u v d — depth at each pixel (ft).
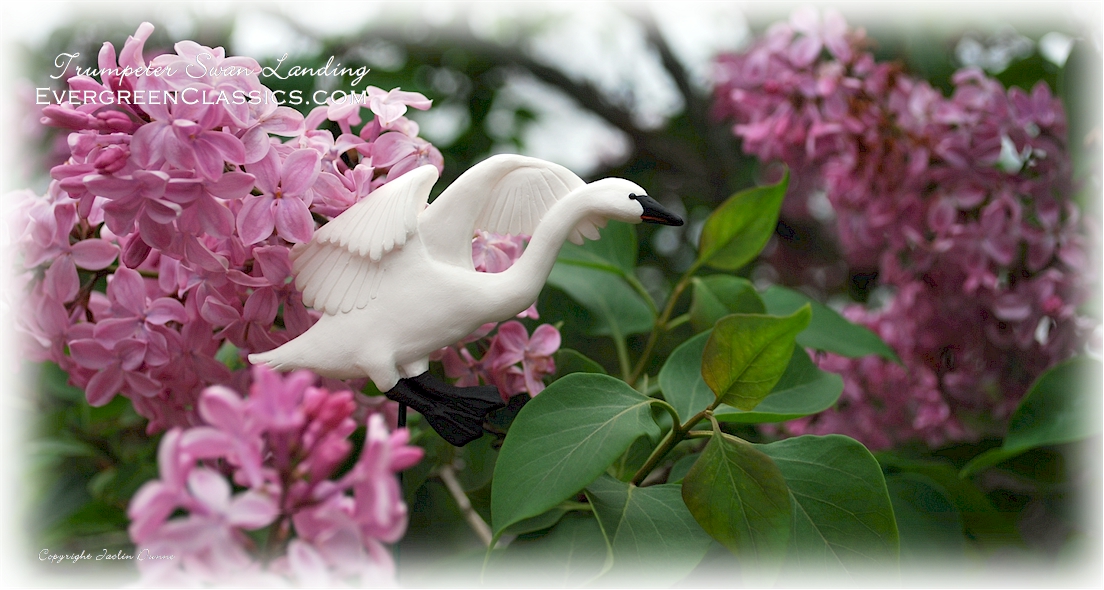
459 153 3.26
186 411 2.08
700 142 3.94
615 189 1.99
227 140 1.97
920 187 2.44
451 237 1.99
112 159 1.95
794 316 1.97
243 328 2.03
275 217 1.98
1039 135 2.39
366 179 2.02
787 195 3.58
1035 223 2.40
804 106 2.54
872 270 3.38
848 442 2.02
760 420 2.10
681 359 2.12
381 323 1.98
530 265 1.99
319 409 1.84
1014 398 2.44
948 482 2.23
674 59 3.81
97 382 2.04
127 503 2.31
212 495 1.80
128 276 2.04
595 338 2.85
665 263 3.52
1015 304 2.39
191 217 1.98
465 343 2.09
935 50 2.80
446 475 2.27
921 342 2.54
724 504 1.97
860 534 2.00
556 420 2.00
